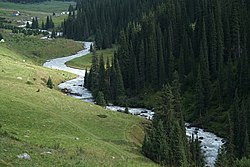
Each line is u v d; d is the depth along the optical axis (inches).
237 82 4557.1
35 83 4859.7
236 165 2662.4
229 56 4921.3
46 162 1620.3
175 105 3558.1
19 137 2094.0
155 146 2748.5
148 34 6289.4
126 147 2866.6
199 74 4667.8
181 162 2650.1
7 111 2819.9
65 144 2266.2
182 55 5452.8
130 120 3735.2
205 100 4662.9
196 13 6594.5
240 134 3508.9
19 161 1535.4
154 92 5492.1
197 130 4185.5
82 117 3454.7
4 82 3996.1
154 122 3184.1
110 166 1897.1
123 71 5949.8
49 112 3154.5
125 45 6023.6
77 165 1697.8
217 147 3555.6
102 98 4813.0
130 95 5684.1
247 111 3747.5
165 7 6973.4
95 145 2506.2
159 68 5590.6
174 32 6107.3
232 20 5428.2
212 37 5319.9
